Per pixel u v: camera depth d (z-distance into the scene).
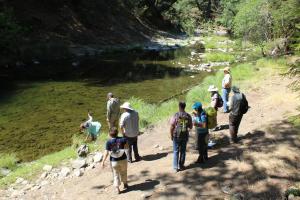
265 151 10.09
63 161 11.84
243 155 9.95
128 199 8.58
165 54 41.44
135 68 31.62
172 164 10.10
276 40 26.03
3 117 17.28
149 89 23.58
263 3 29.27
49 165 11.62
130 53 41.12
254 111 14.16
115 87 24.11
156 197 8.48
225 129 12.48
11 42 32.06
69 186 10.06
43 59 33.75
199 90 18.06
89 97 21.28
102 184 9.70
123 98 21.06
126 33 49.16
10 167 12.18
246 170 9.17
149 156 11.09
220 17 79.12
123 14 53.25
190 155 10.59
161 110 16.48
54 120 16.86
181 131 9.22
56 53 35.06
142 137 13.35
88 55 37.47
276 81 18.55
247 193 8.21
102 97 21.33
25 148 13.71
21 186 10.62
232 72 21.88
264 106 14.66
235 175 9.01
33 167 11.73
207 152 10.19
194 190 8.58
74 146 12.94
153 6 61.75
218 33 68.62
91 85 24.66
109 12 50.00
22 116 17.45
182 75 28.64
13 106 19.22
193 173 9.31
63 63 32.81
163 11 66.81
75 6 44.94
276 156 9.74
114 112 12.70
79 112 18.16
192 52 42.44
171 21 66.19
